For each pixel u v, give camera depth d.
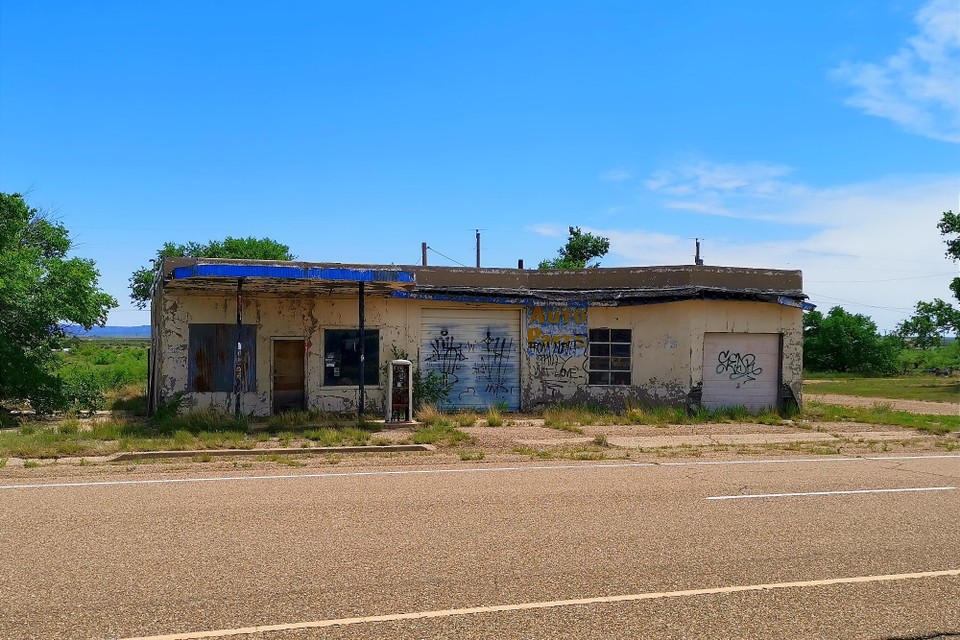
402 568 6.04
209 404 18.09
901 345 55.47
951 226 43.16
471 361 20.05
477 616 5.06
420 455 12.76
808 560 6.39
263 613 5.07
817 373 57.12
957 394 33.81
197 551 6.45
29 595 5.35
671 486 9.65
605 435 15.53
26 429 15.12
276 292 18.31
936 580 5.92
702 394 19.86
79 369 33.84
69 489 9.19
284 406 18.94
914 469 11.34
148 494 8.89
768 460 12.27
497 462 11.88
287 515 7.82
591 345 20.39
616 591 5.58
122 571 5.89
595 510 8.18
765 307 20.17
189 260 16.95
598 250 44.12
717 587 5.70
